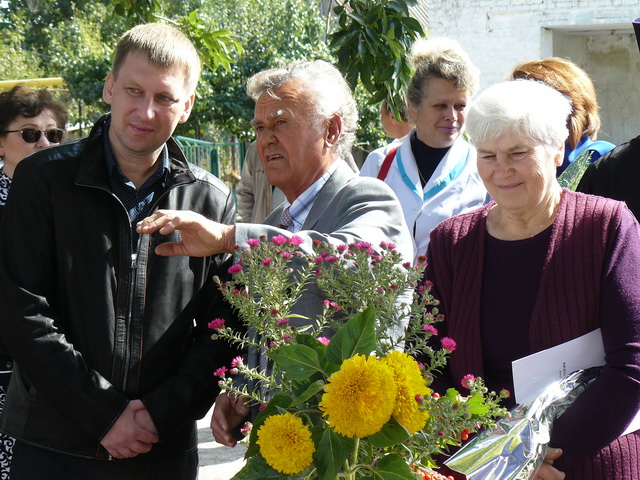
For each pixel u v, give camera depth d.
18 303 2.54
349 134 2.74
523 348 2.32
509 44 13.30
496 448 2.07
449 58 4.05
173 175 2.75
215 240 2.31
